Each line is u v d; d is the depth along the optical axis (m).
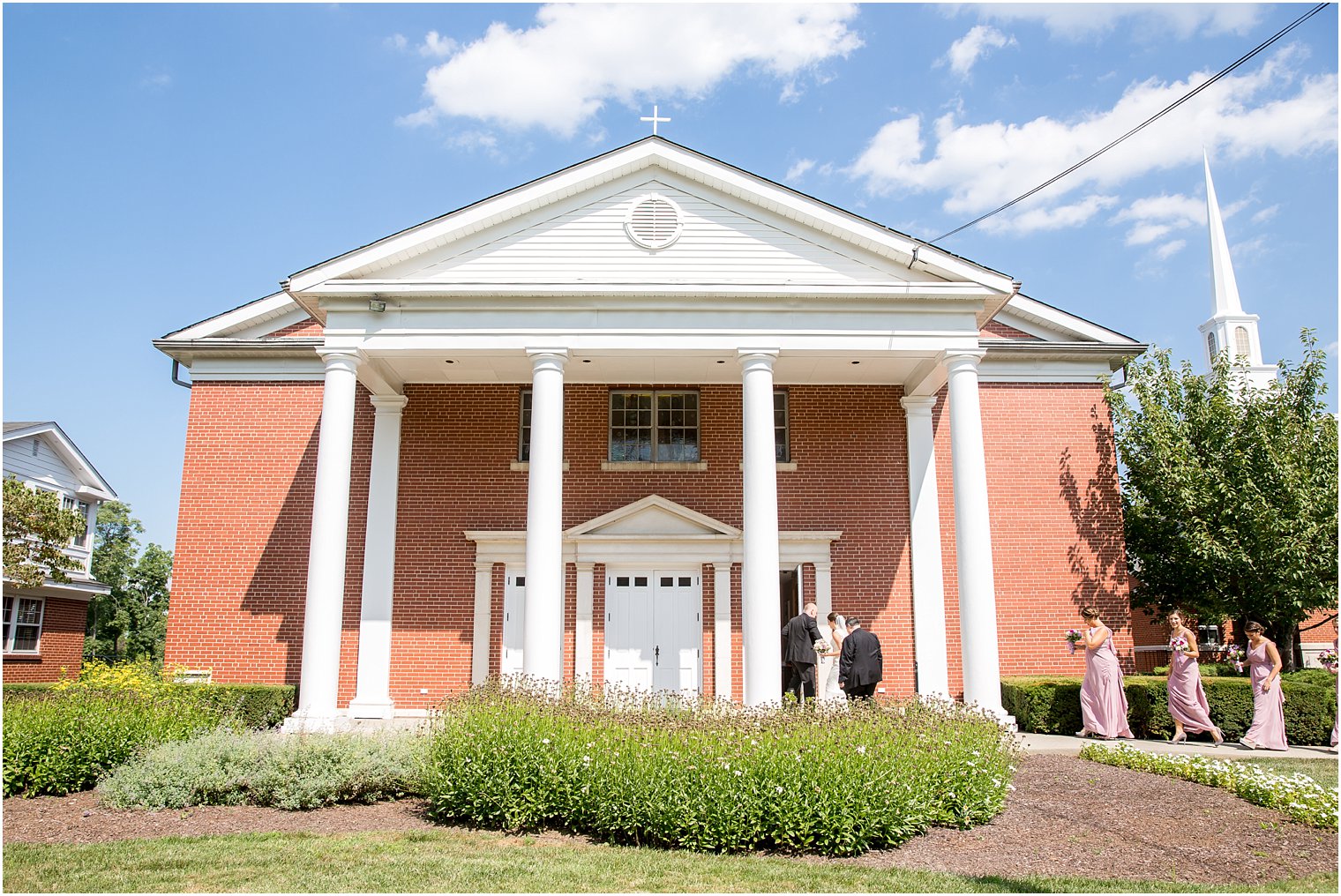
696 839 8.11
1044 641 18.20
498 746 9.06
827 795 8.09
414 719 16.94
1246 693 14.39
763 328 15.48
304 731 13.29
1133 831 8.78
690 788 8.27
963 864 7.77
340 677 17.64
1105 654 14.72
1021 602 18.34
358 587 17.97
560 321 15.48
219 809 9.67
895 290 15.43
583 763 8.71
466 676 17.47
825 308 15.54
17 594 29.47
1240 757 12.50
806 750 8.41
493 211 15.69
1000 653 18.12
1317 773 11.37
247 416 18.95
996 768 9.46
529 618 14.21
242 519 18.55
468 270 15.79
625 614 17.88
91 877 7.05
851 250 15.88
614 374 17.83
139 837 8.52
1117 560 18.55
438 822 9.11
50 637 31.39
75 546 33.81
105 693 12.64
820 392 18.75
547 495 14.66
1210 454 19.52
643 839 8.41
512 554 17.89
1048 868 7.73
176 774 9.95
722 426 18.58
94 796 10.36
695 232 15.95
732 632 17.53
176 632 18.14
